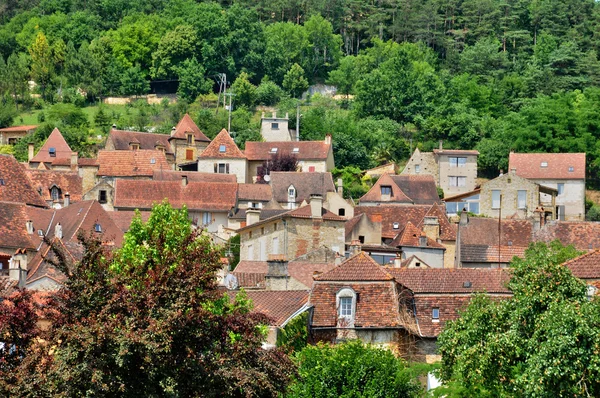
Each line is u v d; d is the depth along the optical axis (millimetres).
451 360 116750
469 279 145625
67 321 86875
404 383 119312
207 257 92812
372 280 141000
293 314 133625
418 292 143750
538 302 111375
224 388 87688
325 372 117812
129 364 85500
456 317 140625
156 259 95500
